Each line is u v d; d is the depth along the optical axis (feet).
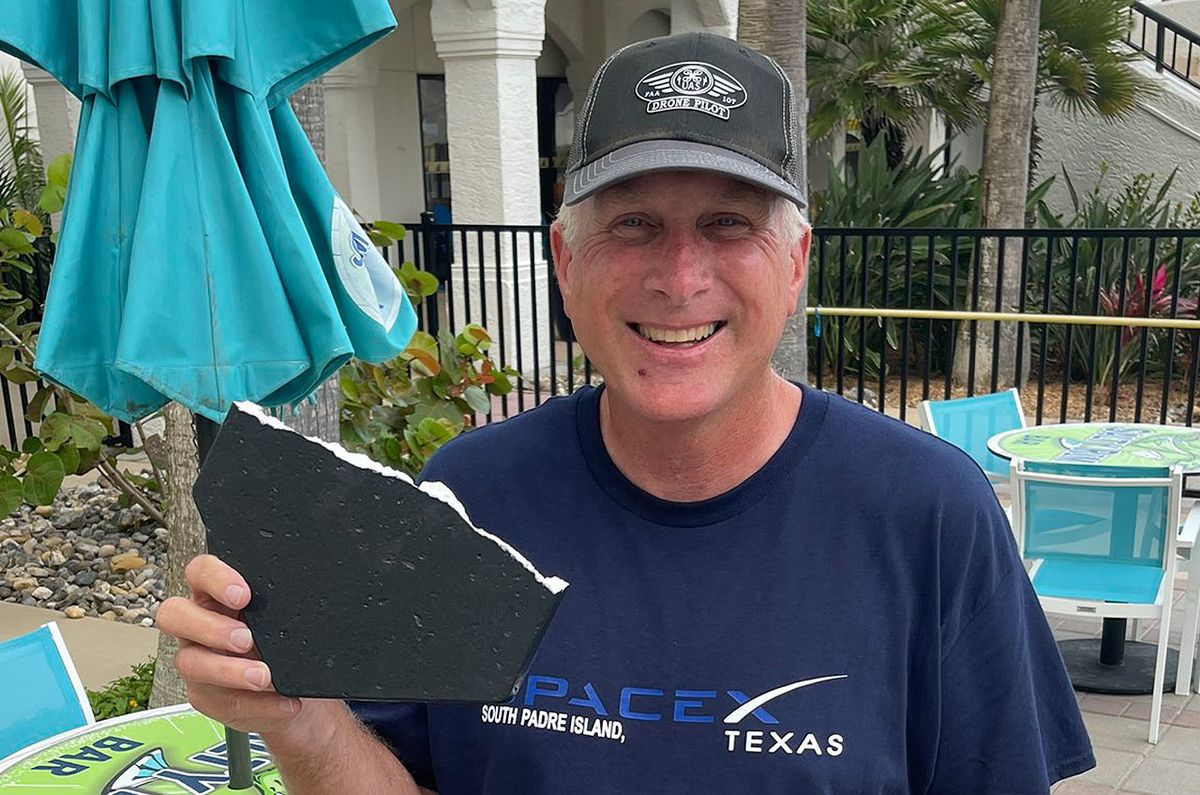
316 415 11.96
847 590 4.60
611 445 4.90
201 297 6.97
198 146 7.03
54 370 7.06
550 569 4.81
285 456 3.90
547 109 41.68
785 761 4.42
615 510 4.81
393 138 37.52
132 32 6.88
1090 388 21.61
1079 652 15.40
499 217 29.40
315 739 4.39
